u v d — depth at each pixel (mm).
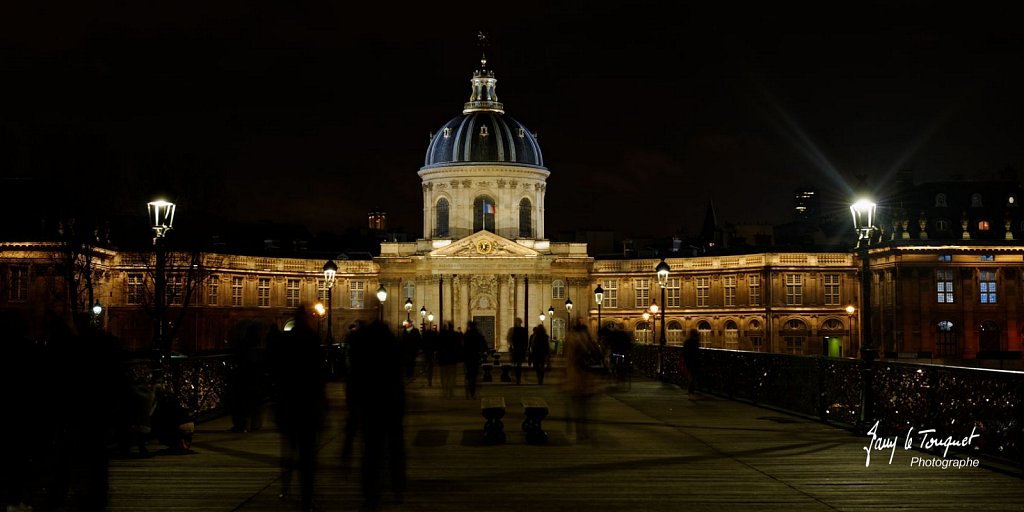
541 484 15133
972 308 73750
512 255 85125
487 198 89188
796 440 20281
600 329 35969
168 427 18359
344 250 106812
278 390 13336
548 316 85812
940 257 73500
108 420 12445
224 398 26562
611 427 22875
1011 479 15453
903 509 13297
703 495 14242
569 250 89375
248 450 18812
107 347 12492
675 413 26172
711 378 33438
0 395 11609
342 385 37031
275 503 13680
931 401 18719
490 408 20000
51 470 14875
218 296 79500
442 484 15148
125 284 75562
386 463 17156
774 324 80312
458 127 90375
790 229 101562
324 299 86562
